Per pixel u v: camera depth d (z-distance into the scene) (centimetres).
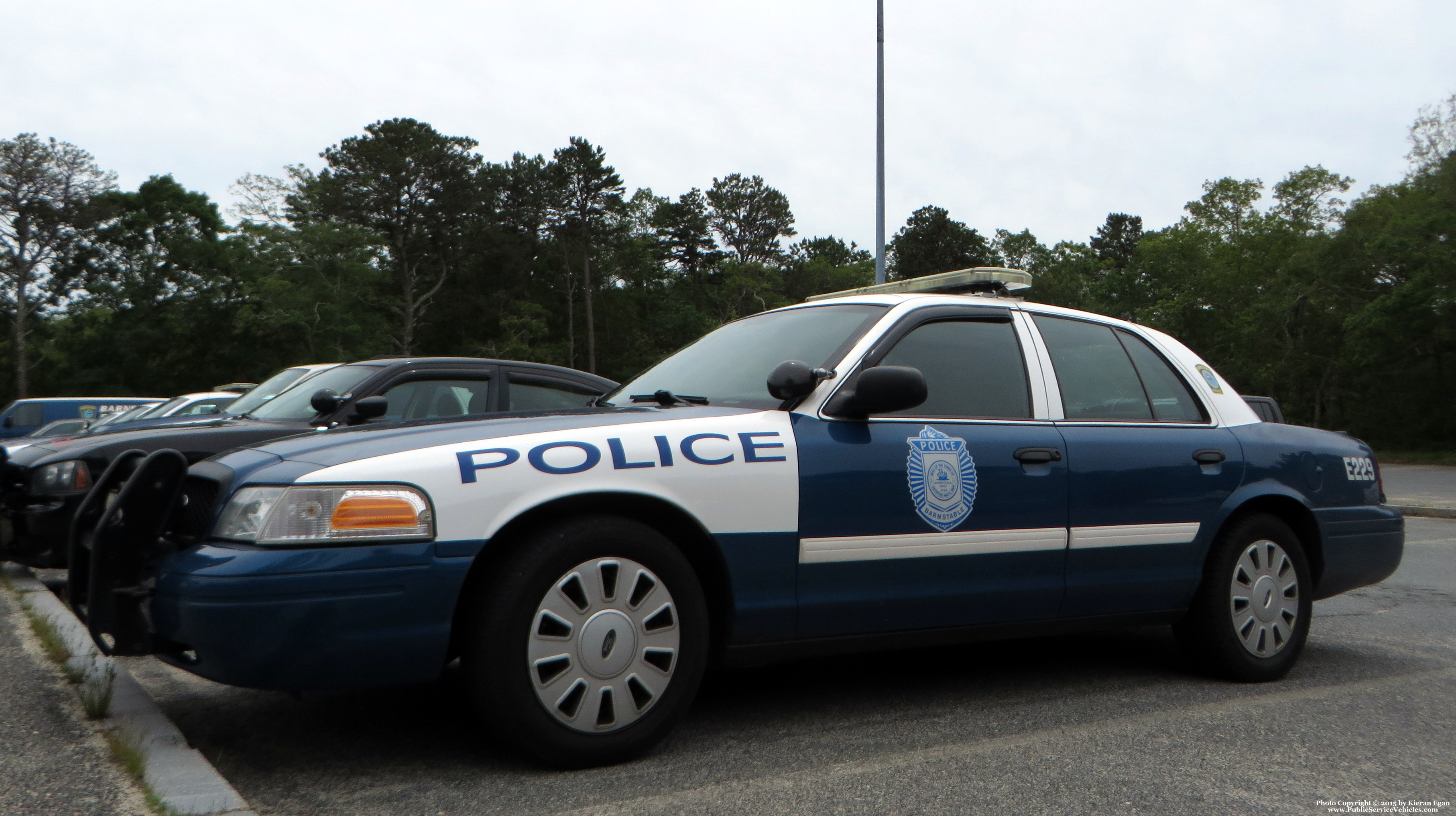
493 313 7681
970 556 400
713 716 404
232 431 649
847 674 479
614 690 334
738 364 431
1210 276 5688
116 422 1284
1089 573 430
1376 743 376
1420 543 1140
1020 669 493
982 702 430
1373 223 4344
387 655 306
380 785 318
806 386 372
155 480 327
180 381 6631
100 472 628
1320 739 380
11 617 530
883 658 515
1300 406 4947
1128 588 441
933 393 411
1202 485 461
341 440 338
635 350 8312
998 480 407
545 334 7588
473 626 319
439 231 7181
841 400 386
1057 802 310
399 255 7206
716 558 356
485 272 7588
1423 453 3972
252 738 365
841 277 9825
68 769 303
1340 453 521
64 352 6456
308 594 297
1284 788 325
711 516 352
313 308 6366
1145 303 6247
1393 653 544
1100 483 432
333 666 301
